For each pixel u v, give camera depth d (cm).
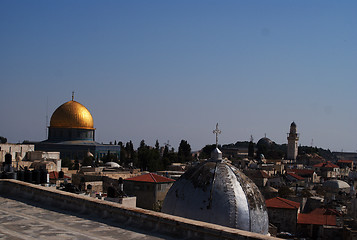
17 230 1167
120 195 3769
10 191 1741
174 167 13588
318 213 6938
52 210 1420
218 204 2244
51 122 16662
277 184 11981
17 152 9638
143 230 1169
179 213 2295
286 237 5500
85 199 1408
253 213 2262
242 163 17962
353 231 5125
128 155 18638
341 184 11325
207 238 1059
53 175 7206
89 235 1121
